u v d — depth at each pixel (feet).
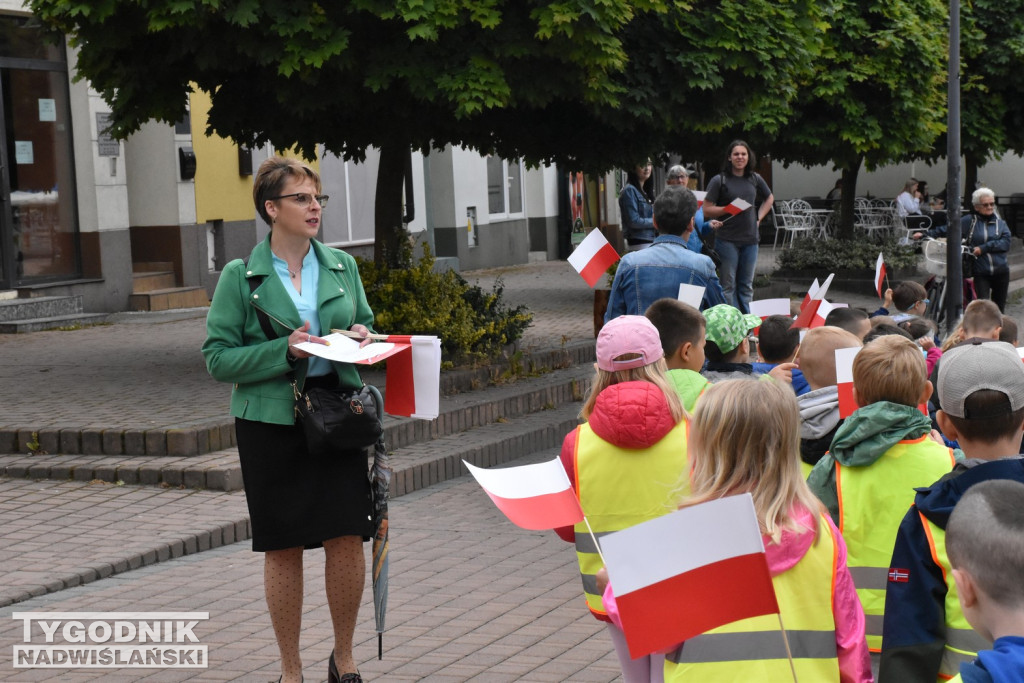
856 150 61.87
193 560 22.88
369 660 17.74
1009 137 74.18
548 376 39.37
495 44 32.14
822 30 40.27
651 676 12.42
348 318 16.08
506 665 17.48
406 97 34.65
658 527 8.66
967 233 50.80
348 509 15.55
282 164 15.97
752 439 10.02
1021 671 7.14
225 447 28.91
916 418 13.21
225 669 17.22
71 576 21.02
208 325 15.78
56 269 54.44
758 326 20.68
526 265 92.68
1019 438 10.85
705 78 35.22
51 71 54.24
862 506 13.25
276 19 30.76
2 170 51.67
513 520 10.37
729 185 43.86
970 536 7.55
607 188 105.09
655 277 23.52
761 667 9.85
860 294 71.15
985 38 70.85
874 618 13.23
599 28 32.09
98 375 37.19
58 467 27.35
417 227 80.18
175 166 59.82
